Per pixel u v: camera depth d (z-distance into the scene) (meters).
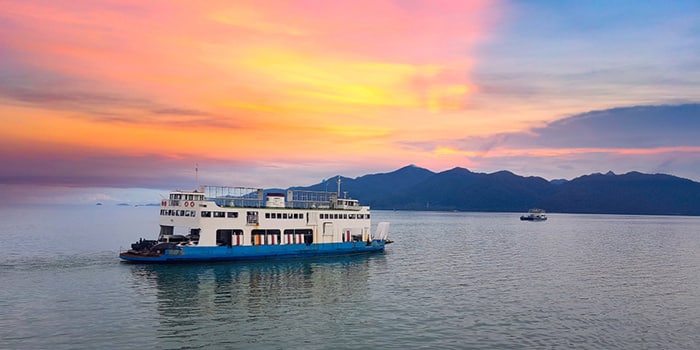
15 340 43.00
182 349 41.25
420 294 64.12
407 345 43.09
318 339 44.41
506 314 54.31
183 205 82.75
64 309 53.44
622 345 44.22
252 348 41.78
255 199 90.19
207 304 56.53
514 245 141.12
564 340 45.31
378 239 108.50
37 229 186.00
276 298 60.25
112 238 143.75
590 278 79.75
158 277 71.81
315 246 92.69
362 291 65.38
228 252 82.44
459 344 43.56
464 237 173.75
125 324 48.12
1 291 61.91
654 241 165.62
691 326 50.81
